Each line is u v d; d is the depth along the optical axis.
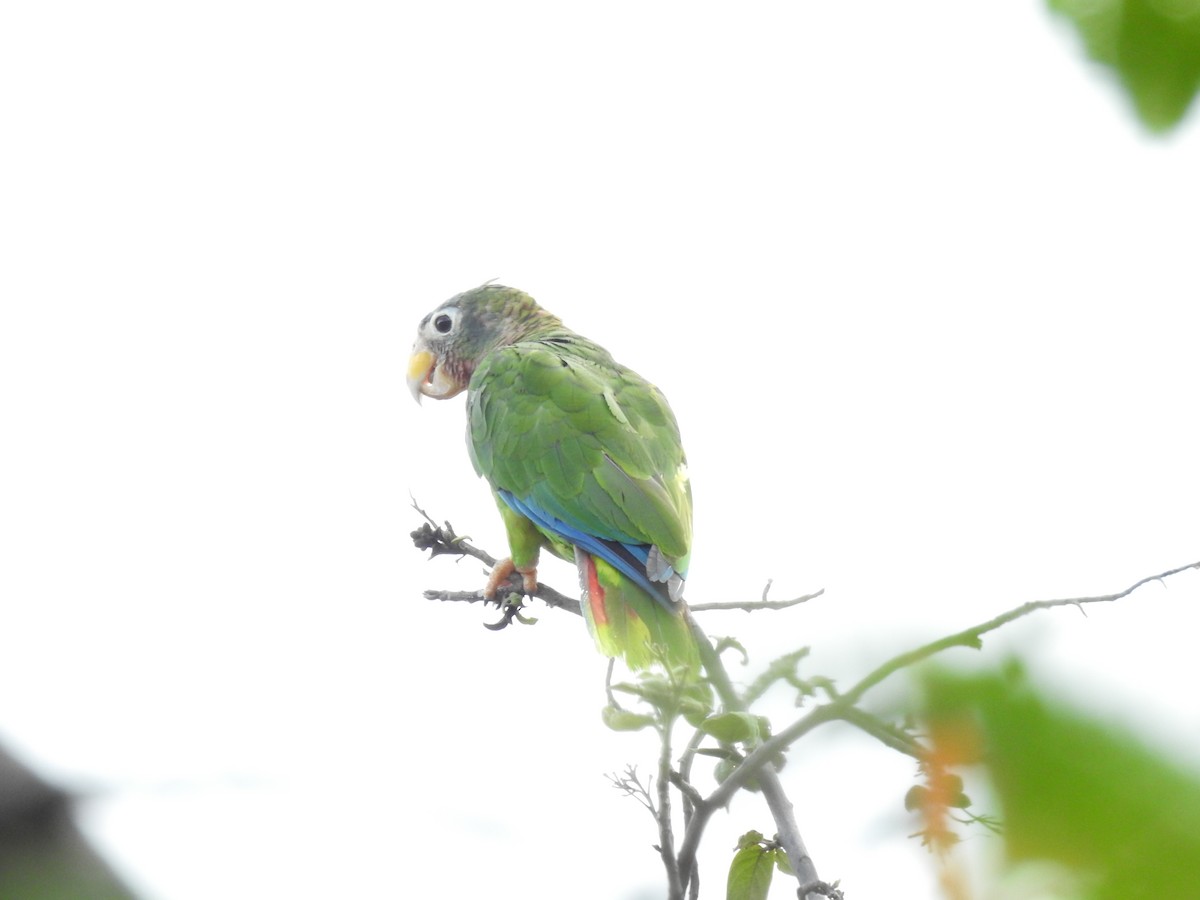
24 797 2.45
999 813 1.90
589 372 12.05
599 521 10.88
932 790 2.09
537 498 11.20
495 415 11.90
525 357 12.25
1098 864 1.80
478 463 11.96
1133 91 2.84
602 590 10.62
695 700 5.30
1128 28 2.80
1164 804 1.78
